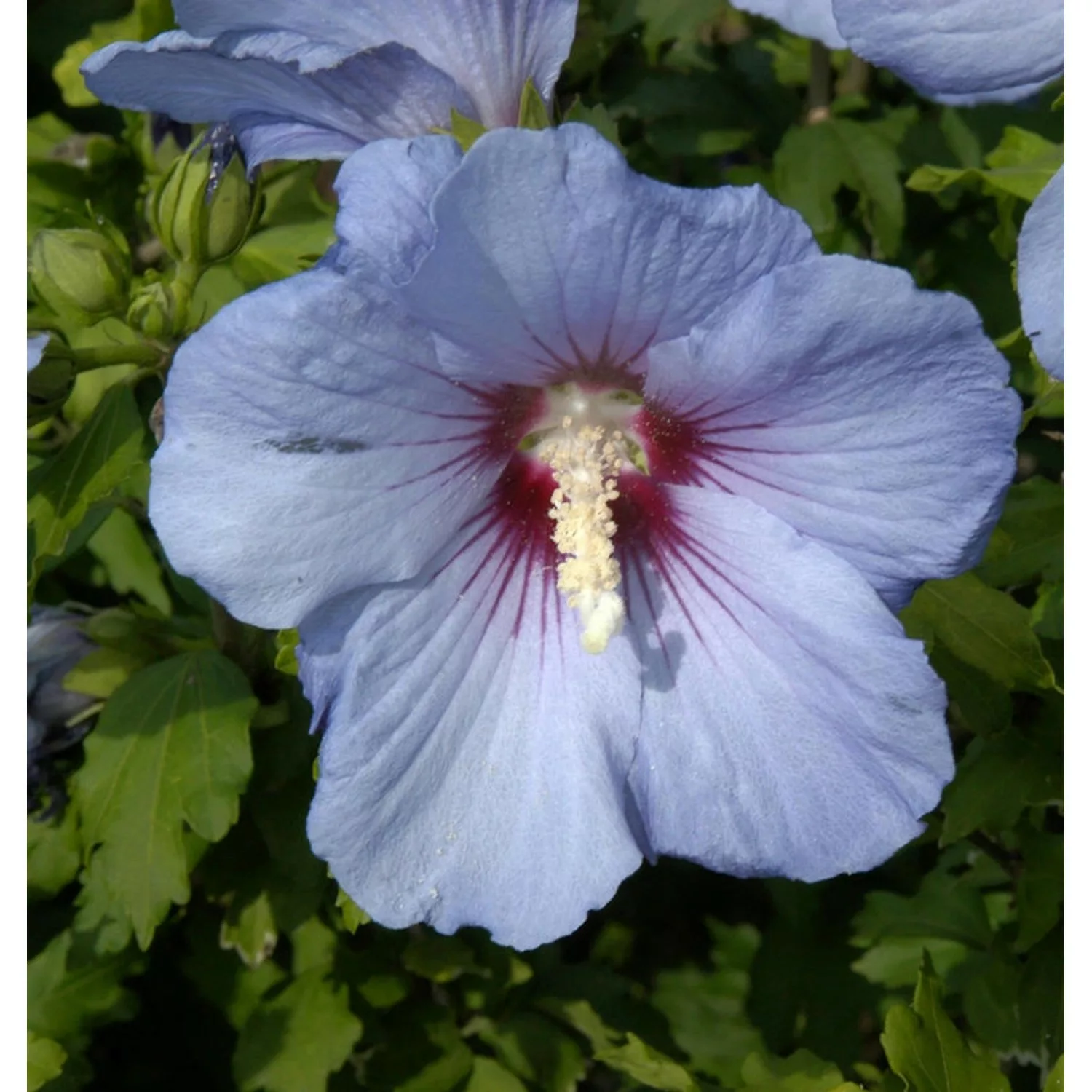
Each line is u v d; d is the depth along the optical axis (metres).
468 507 0.15
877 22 0.16
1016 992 0.21
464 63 0.15
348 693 0.14
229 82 0.16
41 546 0.18
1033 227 0.15
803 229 0.12
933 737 0.14
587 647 0.14
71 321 0.18
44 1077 0.20
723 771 0.15
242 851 0.21
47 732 0.20
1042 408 0.20
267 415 0.13
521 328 0.13
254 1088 0.20
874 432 0.13
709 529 0.15
